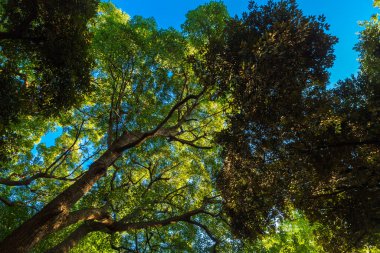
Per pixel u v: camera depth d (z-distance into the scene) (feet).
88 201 41.09
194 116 55.67
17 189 51.24
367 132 29.43
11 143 31.78
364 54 35.24
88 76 33.58
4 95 27.40
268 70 27.68
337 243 37.73
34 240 24.45
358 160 30.89
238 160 32.19
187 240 49.93
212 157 54.24
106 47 43.57
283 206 34.50
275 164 31.09
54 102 32.32
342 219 35.55
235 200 35.12
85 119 52.85
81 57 32.12
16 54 32.71
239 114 30.53
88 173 31.71
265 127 29.53
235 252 45.19
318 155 30.78
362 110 29.96
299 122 28.81
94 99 51.47
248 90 28.45
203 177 53.72
